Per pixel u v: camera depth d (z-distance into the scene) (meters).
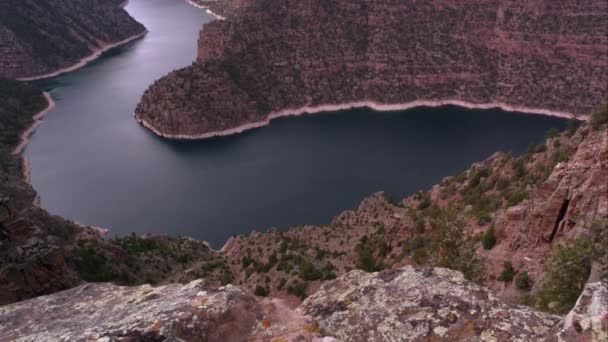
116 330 10.90
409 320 12.70
